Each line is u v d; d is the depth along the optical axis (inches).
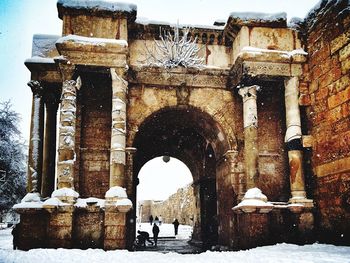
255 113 643.5
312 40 651.5
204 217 908.6
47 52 711.1
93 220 585.3
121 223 571.8
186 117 752.3
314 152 633.0
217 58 715.4
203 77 698.8
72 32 630.5
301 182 622.8
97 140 668.1
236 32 673.0
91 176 652.1
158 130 866.8
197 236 949.2
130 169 650.2
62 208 561.9
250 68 637.9
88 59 620.4
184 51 684.1
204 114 700.7
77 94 671.8
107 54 625.6
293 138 637.3
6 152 1146.7
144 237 905.5
